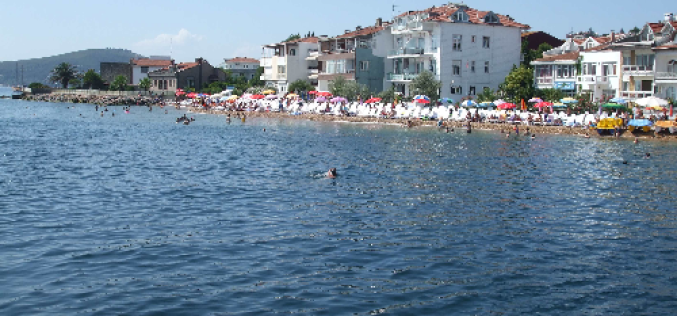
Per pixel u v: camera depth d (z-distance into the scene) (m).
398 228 26.70
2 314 17.14
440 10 105.00
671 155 51.16
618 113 68.88
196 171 43.41
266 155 52.75
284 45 131.00
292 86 124.44
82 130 80.38
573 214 29.89
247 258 22.25
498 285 19.88
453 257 22.64
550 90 83.38
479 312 17.80
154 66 191.50
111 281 19.80
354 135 70.94
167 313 17.38
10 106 154.62
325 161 48.62
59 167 45.03
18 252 22.69
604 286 19.95
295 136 70.50
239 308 17.78
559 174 42.00
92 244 23.83
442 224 27.52
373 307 17.95
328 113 98.12
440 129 77.19
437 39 97.81
